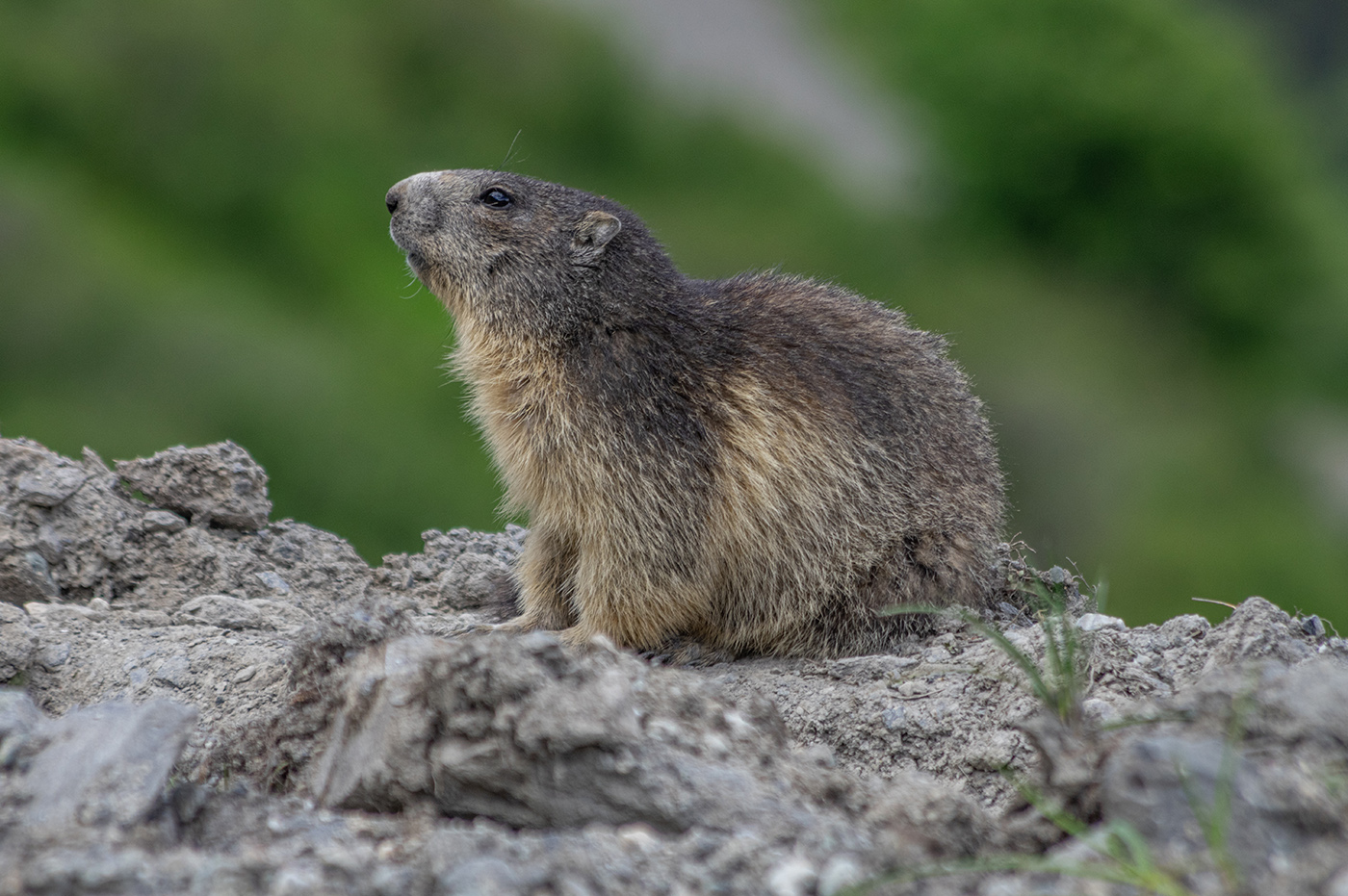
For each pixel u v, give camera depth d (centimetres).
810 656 1377
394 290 7456
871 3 11019
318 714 975
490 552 1739
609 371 1373
